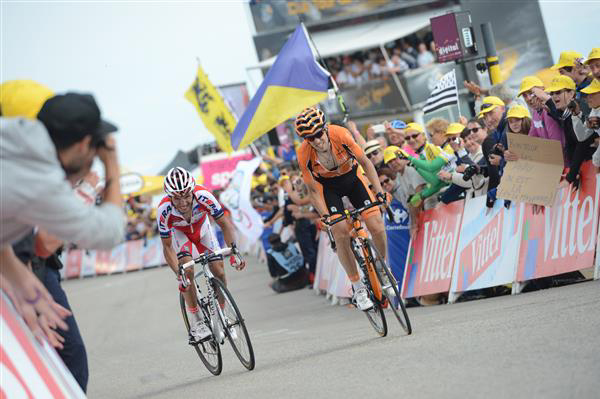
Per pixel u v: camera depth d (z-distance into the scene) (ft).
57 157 18.15
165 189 40.40
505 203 49.29
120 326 85.05
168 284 130.00
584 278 47.01
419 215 57.16
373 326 43.57
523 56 161.38
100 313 103.71
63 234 17.49
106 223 18.16
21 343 19.12
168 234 42.68
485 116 50.01
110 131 18.86
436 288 54.54
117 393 43.01
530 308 38.58
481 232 51.26
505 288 51.19
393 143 60.49
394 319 49.29
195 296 43.39
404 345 36.22
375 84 148.36
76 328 28.71
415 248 57.62
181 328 74.28
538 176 46.14
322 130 39.65
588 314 32.91
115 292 133.90
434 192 53.78
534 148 45.83
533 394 22.54
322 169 41.37
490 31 67.77
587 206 43.62
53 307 20.80
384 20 162.61
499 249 49.49
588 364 24.80
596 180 43.09
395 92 146.51
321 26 167.02
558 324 32.27
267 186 105.91
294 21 168.35
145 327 80.33
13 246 24.23
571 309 35.12
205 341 43.47
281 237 96.84
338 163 41.11
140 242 195.72
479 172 49.93
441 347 33.32
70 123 17.72
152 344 65.62
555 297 40.52
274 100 70.38
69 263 213.05
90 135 18.13
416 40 142.10
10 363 17.97
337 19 165.48
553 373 24.52
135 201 196.95
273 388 32.37
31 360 19.25
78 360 28.45
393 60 145.18
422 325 42.47
